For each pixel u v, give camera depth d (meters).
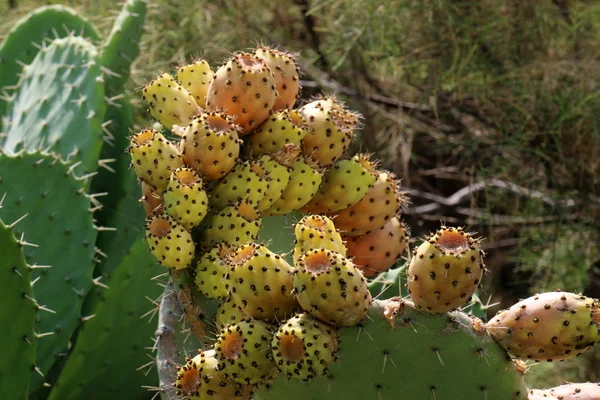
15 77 1.95
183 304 0.98
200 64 1.09
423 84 2.61
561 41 2.54
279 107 1.05
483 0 2.43
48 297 1.42
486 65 2.48
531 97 2.44
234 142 0.98
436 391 0.86
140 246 1.40
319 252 0.83
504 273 2.79
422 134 2.79
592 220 2.45
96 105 1.60
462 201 2.78
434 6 2.43
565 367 2.24
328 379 0.86
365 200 1.06
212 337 0.98
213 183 1.01
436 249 0.82
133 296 1.41
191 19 2.64
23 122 1.66
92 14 2.83
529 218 2.48
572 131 2.42
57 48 1.71
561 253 2.48
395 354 0.85
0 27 2.84
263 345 0.84
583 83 2.39
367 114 2.64
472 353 0.85
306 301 0.82
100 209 1.72
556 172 2.50
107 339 1.40
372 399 0.87
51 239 1.44
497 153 2.55
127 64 1.85
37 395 1.44
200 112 1.05
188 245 0.95
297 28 2.88
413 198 2.91
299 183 1.01
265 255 0.85
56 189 1.45
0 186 1.42
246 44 2.77
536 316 0.83
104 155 1.77
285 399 0.88
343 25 2.59
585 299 0.83
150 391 1.46
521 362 0.88
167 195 0.95
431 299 0.83
